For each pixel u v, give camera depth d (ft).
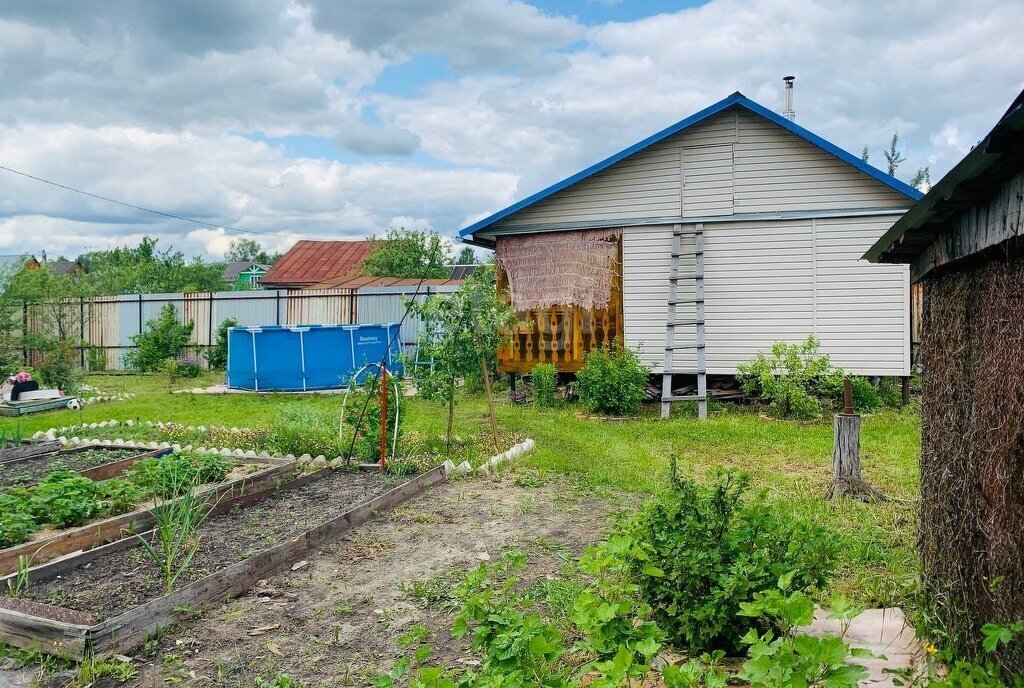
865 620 14.05
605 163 45.93
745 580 11.74
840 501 22.50
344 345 58.75
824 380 40.52
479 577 11.27
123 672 12.72
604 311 47.52
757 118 43.86
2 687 12.37
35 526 19.56
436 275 127.44
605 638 9.66
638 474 26.86
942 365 13.35
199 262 157.79
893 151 90.94
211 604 15.56
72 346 58.90
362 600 15.94
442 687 8.88
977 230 10.53
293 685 12.36
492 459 28.45
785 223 43.73
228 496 23.58
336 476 26.91
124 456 30.53
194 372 68.80
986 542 11.03
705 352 45.34
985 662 10.77
